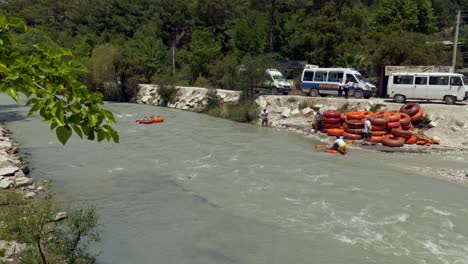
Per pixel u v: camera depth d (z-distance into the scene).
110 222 12.40
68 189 15.52
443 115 25.84
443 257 10.33
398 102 29.28
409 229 12.01
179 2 78.00
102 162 19.70
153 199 14.55
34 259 8.55
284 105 33.34
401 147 23.16
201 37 65.00
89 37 78.94
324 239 11.34
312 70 33.94
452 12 76.44
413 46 38.56
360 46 44.81
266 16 72.69
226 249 10.73
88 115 2.91
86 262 9.36
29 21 108.12
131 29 84.75
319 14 52.25
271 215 13.07
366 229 12.00
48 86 2.83
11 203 13.26
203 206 13.88
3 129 26.73
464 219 12.80
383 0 63.69
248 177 17.22
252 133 28.22
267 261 10.09
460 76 27.28
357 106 29.64
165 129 29.39
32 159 20.08
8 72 2.69
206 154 21.47
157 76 56.47
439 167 19.47
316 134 27.27
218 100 39.56
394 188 15.90
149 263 9.90
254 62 37.00
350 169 18.66
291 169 18.52
